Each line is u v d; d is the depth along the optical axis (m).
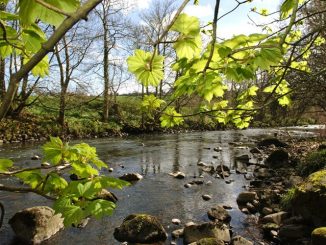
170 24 1.35
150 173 14.70
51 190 1.82
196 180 13.33
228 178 13.84
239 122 3.21
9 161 1.85
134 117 32.91
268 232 8.27
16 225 7.86
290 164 15.77
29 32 1.74
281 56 1.51
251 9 2.76
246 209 9.84
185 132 33.53
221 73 1.71
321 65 4.05
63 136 24.41
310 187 8.23
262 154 19.34
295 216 8.52
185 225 8.89
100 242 7.82
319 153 13.41
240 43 1.64
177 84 1.81
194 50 1.63
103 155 18.70
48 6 0.94
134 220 8.18
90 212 1.45
